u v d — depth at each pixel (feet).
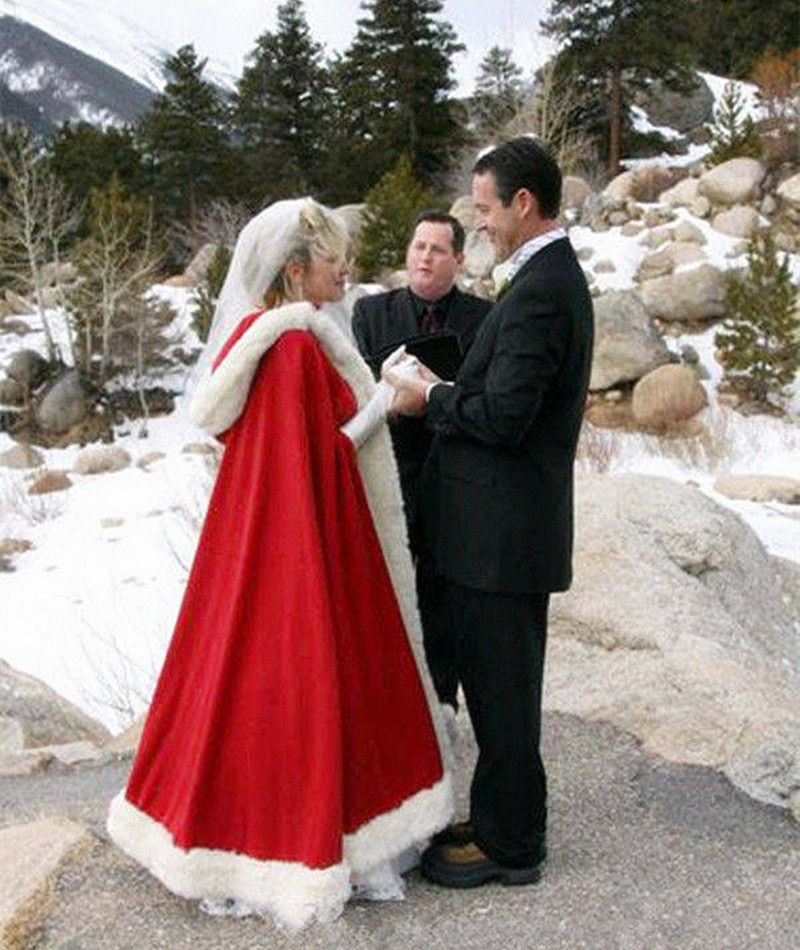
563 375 8.65
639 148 84.89
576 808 11.17
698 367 50.96
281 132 99.40
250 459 8.97
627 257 59.26
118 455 49.37
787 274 49.19
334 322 9.48
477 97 90.68
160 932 8.97
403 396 9.27
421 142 90.84
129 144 97.19
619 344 48.57
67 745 16.12
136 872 9.84
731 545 18.72
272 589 8.82
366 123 95.45
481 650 9.07
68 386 57.21
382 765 9.12
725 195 61.41
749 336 48.85
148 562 36.55
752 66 100.37
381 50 91.81
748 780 11.52
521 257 8.76
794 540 30.63
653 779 11.74
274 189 96.27
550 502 8.86
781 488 35.86
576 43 80.69
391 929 8.93
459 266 12.68
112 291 59.88
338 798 8.68
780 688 13.58
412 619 9.52
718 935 8.89
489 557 8.84
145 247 67.05
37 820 11.25
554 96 74.84
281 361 8.89
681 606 15.46
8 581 36.24
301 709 8.73
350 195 94.17
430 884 9.61
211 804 8.93
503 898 9.39
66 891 9.61
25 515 42.88
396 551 9.48
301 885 8.66
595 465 41.22
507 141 8.83
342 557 9.00
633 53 78.38
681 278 54.39
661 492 18.95
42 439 55.98
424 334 12.51
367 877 9.12
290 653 8.74
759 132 71.92
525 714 9.14
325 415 8.96
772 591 19.63
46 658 29.32
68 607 33.22
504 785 9.32
